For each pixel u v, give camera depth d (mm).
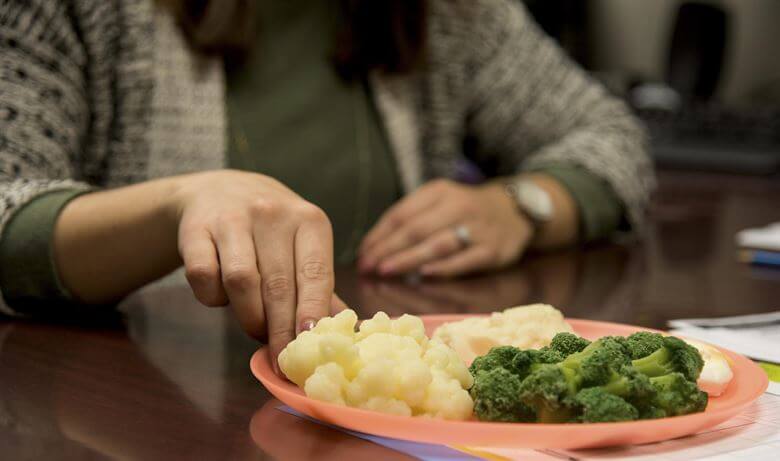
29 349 695
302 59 1315
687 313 858
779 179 2160
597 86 1592
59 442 484
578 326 674
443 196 1122
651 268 1132
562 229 1266
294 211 657
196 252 644
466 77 1473
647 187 1448
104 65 1101
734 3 2502
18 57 963
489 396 466
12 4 962
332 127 1319
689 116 2459
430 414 471
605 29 2701
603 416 444
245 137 1255
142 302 881
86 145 1133
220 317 819
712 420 461
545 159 1398
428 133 1422
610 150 1401
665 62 2627
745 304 906
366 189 1332
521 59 1495
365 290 970
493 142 1547
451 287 1000
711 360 528
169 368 642
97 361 660
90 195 825
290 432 499
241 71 1263
